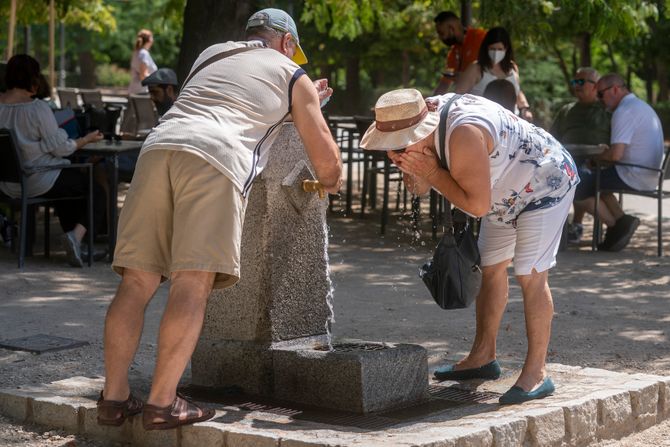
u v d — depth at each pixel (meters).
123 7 47.47
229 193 3.79
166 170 3.84
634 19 12.24
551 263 4.32
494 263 4.68
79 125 9.52
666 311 6.82
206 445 3.81
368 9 14.89
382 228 10.28
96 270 8.07
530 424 3.89
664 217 11.91
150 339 5.85
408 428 3.82
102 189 8.57
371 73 45.97
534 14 14.32
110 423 3.91
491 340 4.81
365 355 4.15
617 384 4.50
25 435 4.12
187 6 9.95
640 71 37.38
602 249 9.58
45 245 8.58
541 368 4.34
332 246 9.48
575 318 6.56
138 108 11.84
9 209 9.34
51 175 8.01
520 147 4.20
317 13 14.65
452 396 4.50
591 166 9.45
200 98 3.92
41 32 41.56
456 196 4.08
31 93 8.04
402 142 3.98
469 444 3.63
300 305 4.50
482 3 12.78
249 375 4.43
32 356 5.41
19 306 6.68
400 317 6.57
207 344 4.53
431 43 31.78
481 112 4.08
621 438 4.31
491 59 9.82
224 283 3.89
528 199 4.27
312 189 4.34
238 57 4.02
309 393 4.25
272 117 3.98
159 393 3.78
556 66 41.25
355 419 4.05
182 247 3.76
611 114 9.87
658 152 9.37
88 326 6.15
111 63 57.81
